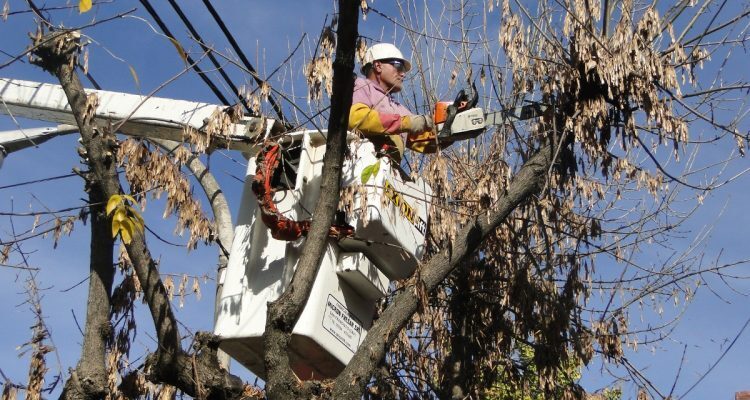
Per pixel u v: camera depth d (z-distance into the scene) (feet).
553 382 35.19
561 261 37.63
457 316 38.19
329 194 25.68
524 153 35.47
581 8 31.78
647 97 30.45
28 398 27.76
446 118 29.25
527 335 37.50
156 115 30.07
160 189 28.81
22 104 30.99
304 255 25.61
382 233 27.45
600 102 30.96
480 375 37.88
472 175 36.14
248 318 27.04
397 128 28.78
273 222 26.40
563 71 31.48
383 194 27.43
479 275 38.01
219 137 28.91
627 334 36.99
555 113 31.65
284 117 29.76
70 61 28.99
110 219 28.86
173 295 31.09
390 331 27.53
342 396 26.05
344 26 24.06
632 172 32.42
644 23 31.14
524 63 32.60
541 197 36.37
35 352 28.22
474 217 30.53
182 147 29.60
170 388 29.53
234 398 26.78
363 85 30.25
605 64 30.40
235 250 27.99
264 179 26.66
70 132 31.96
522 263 38.11
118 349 29.32
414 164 34.99
